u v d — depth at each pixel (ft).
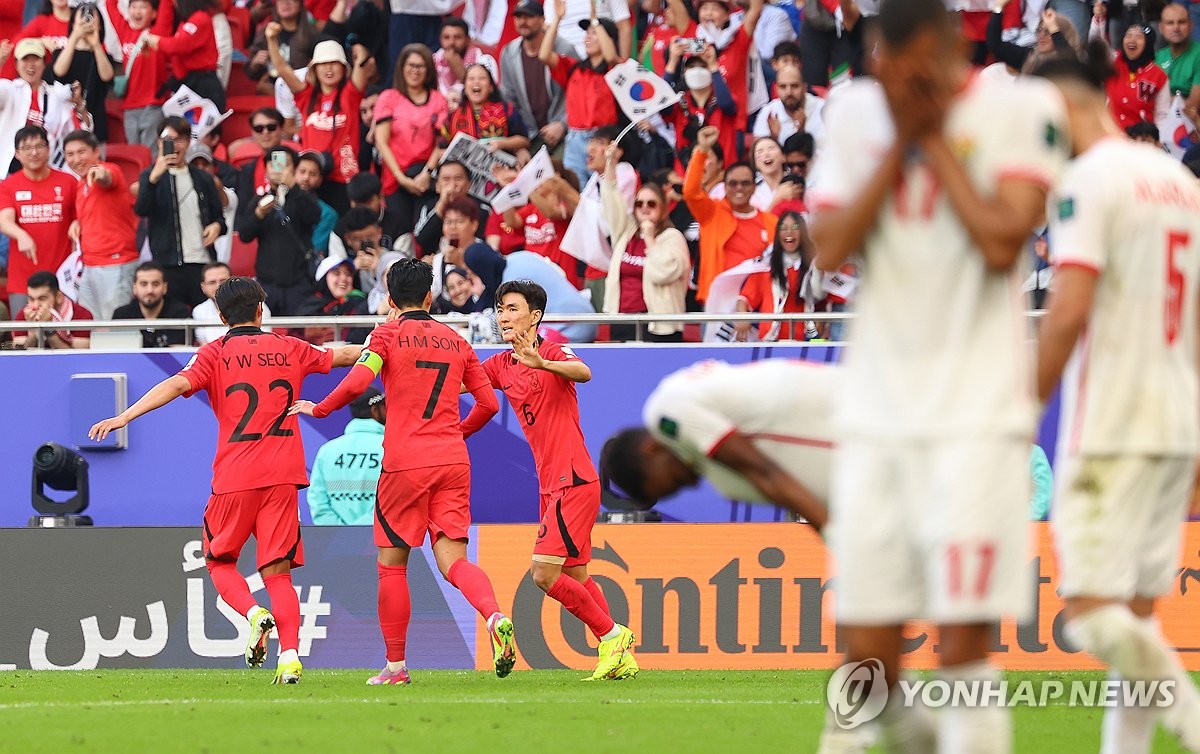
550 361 82.69
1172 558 46.34
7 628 102.68
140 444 113.91
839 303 116.47
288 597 83.66
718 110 134.82
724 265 119.75
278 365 83.76
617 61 136.56
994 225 33.71
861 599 36.35
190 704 71.15
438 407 83.46
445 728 60.54
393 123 134.31
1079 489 45.01
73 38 147.13
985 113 34.83
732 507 109.60
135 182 146.20
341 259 124.88
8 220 133.08
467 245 122.83
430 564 100.48
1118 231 43.96
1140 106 131.64
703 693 77.56
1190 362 45.44
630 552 98.89
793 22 144.15
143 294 122.62
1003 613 34.63
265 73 154.10
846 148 36.11
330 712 66.44
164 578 101.91
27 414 114.32
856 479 36.19
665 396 43.19
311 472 111.75
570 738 57.62
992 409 34.60
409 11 146.61
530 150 134.10
